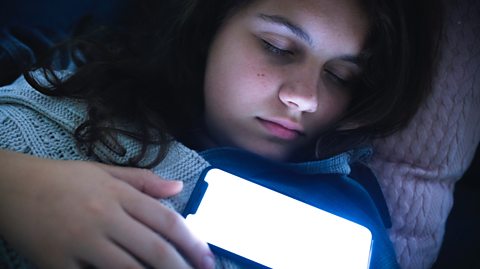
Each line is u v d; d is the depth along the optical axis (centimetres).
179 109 76
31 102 62
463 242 96
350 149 76
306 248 57
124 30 88
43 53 80
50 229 44
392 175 83
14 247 45
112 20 98
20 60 79
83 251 44
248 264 54
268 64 63
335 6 60
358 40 63
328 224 59
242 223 56
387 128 77
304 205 60
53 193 46
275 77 63
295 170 70
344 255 57
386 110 73
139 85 73
